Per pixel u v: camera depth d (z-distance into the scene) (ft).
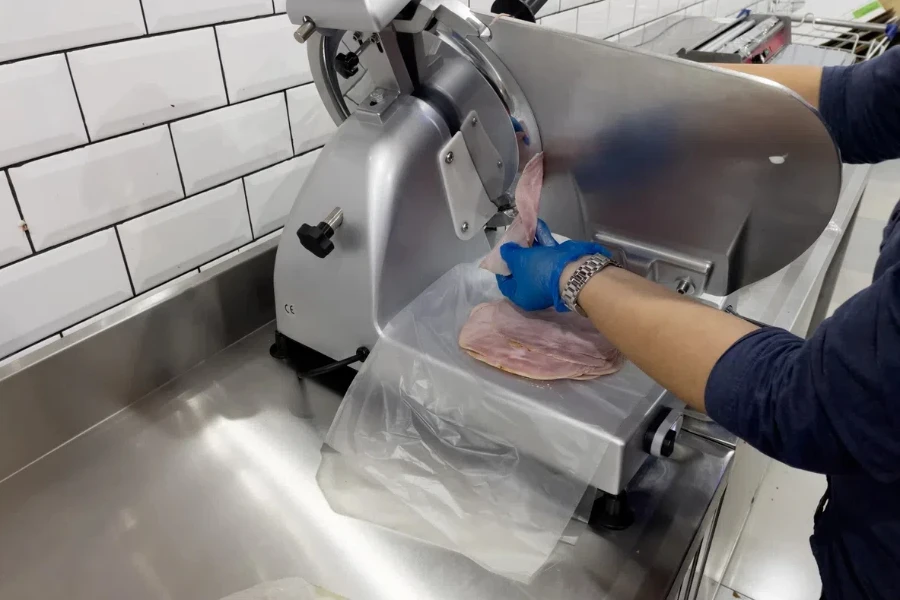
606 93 2.21
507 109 2.47
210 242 3.07
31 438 2.53
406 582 2.07
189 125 2.81
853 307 1.48
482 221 2.71
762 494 5.41
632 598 2.00
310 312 2.65
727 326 1.78
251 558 2.17
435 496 2.26
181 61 2.70
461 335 2.43
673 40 5.00
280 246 2.61
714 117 2.05
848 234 5.49
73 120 2.47
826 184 2.02
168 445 2.60
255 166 3.12
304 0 2.11
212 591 2.07
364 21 2.00
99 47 2.45
